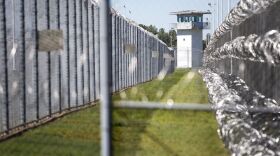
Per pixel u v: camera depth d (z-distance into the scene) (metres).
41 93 15.59
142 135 12.41
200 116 14.98
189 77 37.38
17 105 13.75
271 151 8.05
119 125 13.55
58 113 16.64
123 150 10.54
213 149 10.82
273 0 13.57
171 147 10.98
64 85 17.61
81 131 13.05
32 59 14.48
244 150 8.12
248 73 19.94
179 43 77.19
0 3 12.30
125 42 30.64
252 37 17.44
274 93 14.17
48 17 15.41
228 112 11.88
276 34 13.21
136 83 35.88
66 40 17.50
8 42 13.29
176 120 14.41
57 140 11.72
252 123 10.37
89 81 20.61
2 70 12.44
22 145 11.07
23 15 13.55
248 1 16.81
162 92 27.06
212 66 52.84
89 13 20.73
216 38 44.62
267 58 13.80
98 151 10.44
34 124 14.22
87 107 19.06
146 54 42.28
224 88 19.91
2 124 12.54
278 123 10.38
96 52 22.03
